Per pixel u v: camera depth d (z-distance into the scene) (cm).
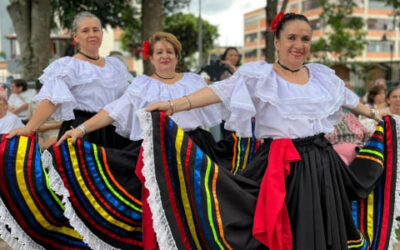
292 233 230
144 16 823
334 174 239
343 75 553
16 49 2241
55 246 267
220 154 319
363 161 271
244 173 245
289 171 231
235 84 234
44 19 848
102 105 317
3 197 251
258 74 230
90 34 315
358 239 251
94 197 259
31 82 792
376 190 276
